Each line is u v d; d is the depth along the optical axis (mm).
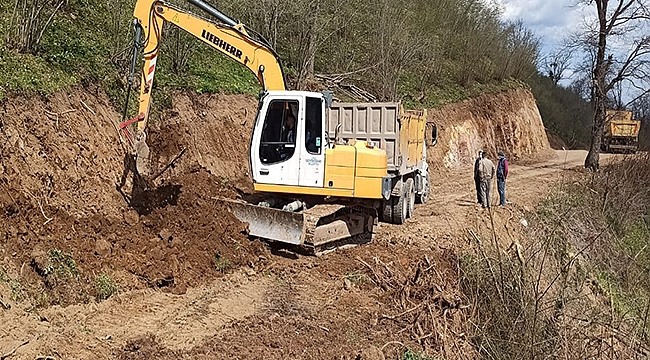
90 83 11672
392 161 13594
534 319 9547
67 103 10523
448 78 33625
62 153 9695
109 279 8195
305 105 10969
